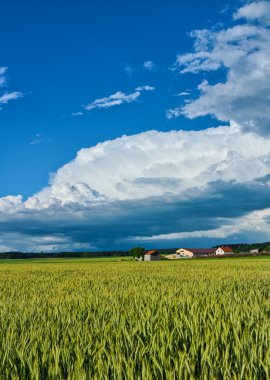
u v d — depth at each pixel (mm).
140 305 9680
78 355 5469
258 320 7688
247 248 151625
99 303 10961
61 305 10711
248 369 4938
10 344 6219
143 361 5027
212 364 5203
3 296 14680
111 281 20922
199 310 8961
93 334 6969
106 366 5102
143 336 6820
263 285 16594
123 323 7566
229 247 155375
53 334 6859
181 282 18797
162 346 5855
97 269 38844
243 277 21328
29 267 50781
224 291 13547
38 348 6078
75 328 7480
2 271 39000
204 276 22812
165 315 8250
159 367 5039
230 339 6211
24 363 5422
